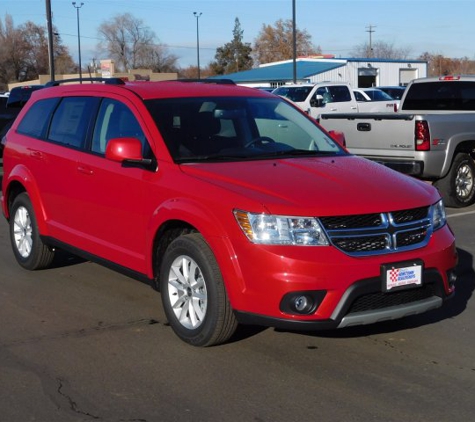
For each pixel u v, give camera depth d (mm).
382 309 4727
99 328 5590
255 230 4574
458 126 10766
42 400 4277
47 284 6871
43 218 6898
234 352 5043
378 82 50062
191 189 5035
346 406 4180
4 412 4117
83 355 5012
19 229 7410
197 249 4879
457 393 4367
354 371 4711
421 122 10352
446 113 11289
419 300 4926
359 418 4023
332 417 4035
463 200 11219
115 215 5824
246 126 6047
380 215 4746
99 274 7223
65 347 5172
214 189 4895
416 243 4918
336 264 4500
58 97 7004
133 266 5691
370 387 4453
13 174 7285
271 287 4508
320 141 6238
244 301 4637
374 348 5137
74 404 4223
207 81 6906
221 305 4805
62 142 6656
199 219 4852
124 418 4039
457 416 4055
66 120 6734
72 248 6504
